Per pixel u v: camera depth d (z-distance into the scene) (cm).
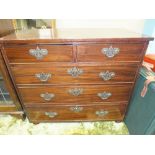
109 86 134
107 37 108
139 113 135
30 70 123
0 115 179
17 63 118
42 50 111
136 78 129
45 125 170
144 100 126
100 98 143
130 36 112
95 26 168
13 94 145
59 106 149
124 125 168
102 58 116
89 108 151
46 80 128
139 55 116
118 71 124
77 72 123
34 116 158
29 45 110
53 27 166
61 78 128
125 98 144
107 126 167
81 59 116
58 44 109
